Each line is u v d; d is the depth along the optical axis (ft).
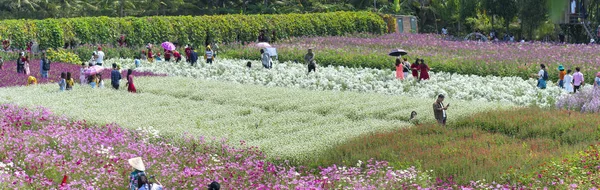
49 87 161.48
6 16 349.82
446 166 85.05
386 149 96.27
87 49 242.17
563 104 134.21
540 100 148.87
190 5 383.45
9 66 210.79
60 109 130.52
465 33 356.79
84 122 116.06
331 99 144.36
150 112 130.41
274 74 189.78
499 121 114.62
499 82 174.40
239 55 247.29
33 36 249.75
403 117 124.98
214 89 160.35
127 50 250.16
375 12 353.51
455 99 149.18
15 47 245.65
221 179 81.66
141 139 105.81
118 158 88.02
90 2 375.86
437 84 169.48
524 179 76.02
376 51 244.01
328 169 81.61
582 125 109.09
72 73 199.11
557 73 184.14
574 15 281.74
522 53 235.20
